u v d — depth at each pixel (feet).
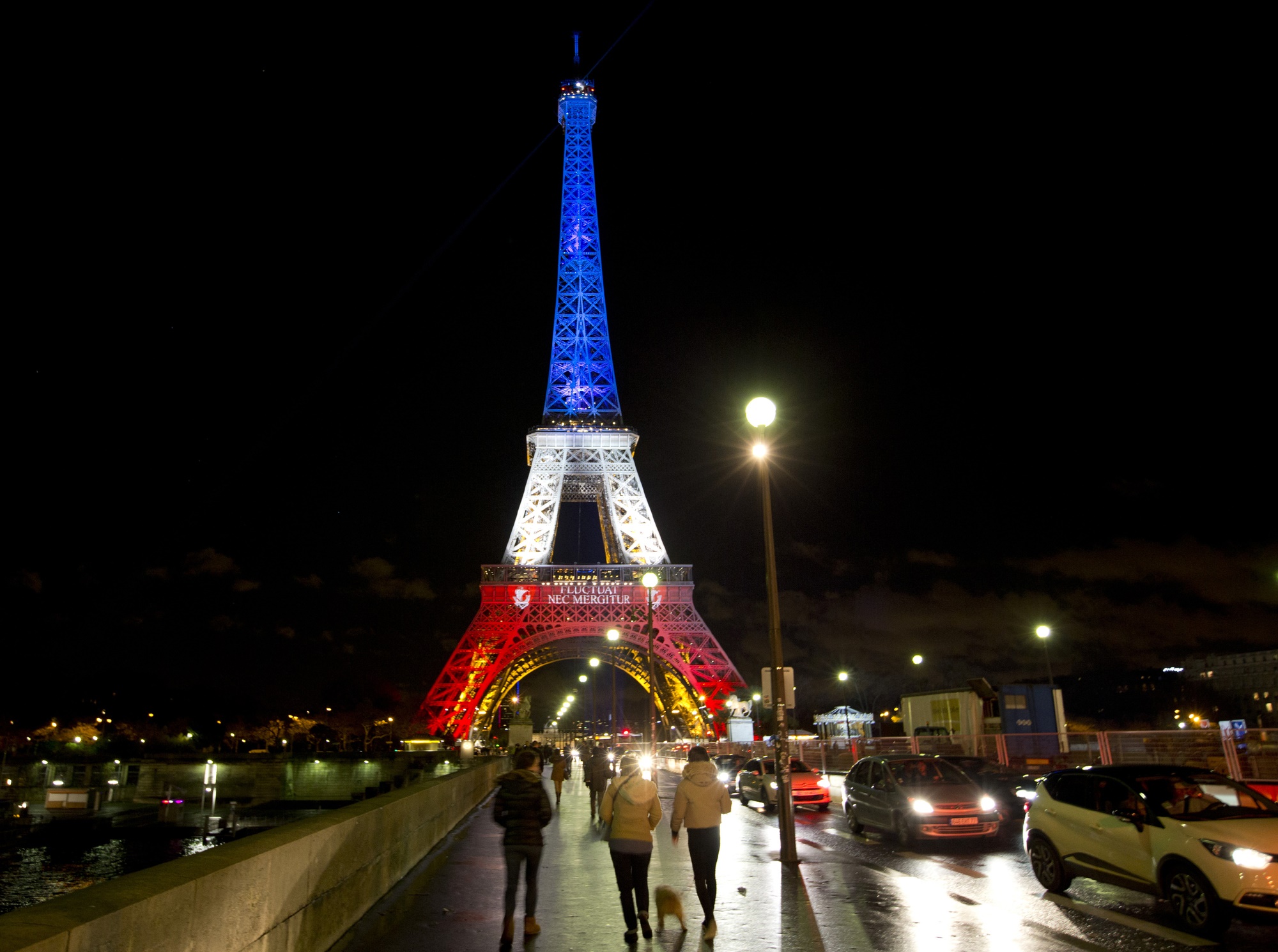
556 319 404.77
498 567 343.46
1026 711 158.81
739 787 135.74
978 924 46.47
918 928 45.39
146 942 20.74
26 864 224.12
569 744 502.38
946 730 178.81
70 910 18.80
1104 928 45.70
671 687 375.66
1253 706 538.47
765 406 75.36
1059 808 55.42
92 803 295.07
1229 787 51.49
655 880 60.18
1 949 15.53
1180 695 581.53
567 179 435.94
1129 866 48.78
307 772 354.33
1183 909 44.91
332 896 39.70
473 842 80.18
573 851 76.69
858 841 84.28
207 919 24.35
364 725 560.61
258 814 314.96
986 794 79.36
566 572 341.62
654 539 355.77
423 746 369.50
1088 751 124.06
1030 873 63.57
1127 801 50.96
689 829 45.24
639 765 45.57
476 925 45.88
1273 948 41.73
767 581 73.82
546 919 47.67
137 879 22.97
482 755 306.55
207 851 28.66
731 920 47.62
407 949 40.37
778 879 61.57
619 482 370.12
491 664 327.26
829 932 44.55
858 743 170.09
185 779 357.41
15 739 456.86
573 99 451.94
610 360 396.57
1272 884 41.70
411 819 63.82
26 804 290.15
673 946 41.75
